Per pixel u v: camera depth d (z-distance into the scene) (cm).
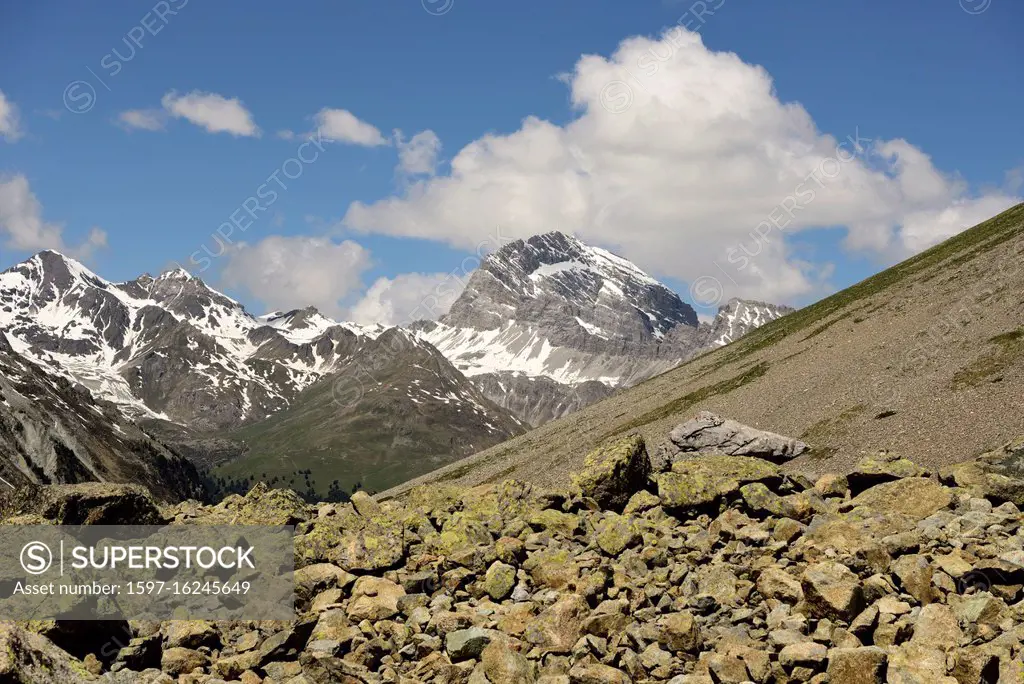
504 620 1742
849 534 1855
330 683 1524
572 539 2178
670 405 15225
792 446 5609
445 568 2055
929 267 16475
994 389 6531
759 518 2141
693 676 1427
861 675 1325
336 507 2470
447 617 1723
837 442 7012
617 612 1667
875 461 2350
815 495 2277
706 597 1670
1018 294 9631
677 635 1522
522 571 1989
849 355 12119
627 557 1969
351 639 1688
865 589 1592
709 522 2167
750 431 5547
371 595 1928
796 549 1844
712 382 15875
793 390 11481
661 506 2252
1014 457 2323
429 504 2581
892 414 7294
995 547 1708
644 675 1490
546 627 1650
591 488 2388
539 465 15612
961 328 9781
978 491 2131
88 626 1597
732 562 1853
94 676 1486
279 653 1666
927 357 9200
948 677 1315
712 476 2280
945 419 6375
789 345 15775
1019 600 1544
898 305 14175
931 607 1489
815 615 1550
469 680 1512
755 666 1384
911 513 2100
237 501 2578
